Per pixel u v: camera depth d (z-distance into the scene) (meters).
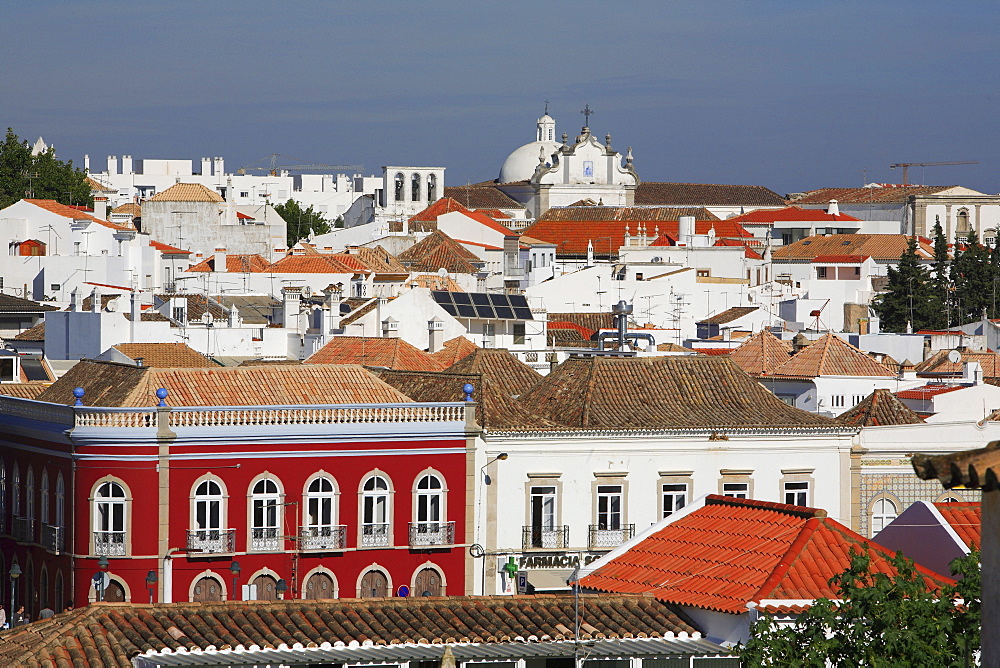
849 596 69.62
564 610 84.06
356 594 122.25
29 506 123.56
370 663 78.12
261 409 120.50
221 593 119.38
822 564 83.44
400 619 82.31
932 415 163.50
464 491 124.56
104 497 118.19
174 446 118.50
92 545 118.00
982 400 166.00
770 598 80.69
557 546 126.12
